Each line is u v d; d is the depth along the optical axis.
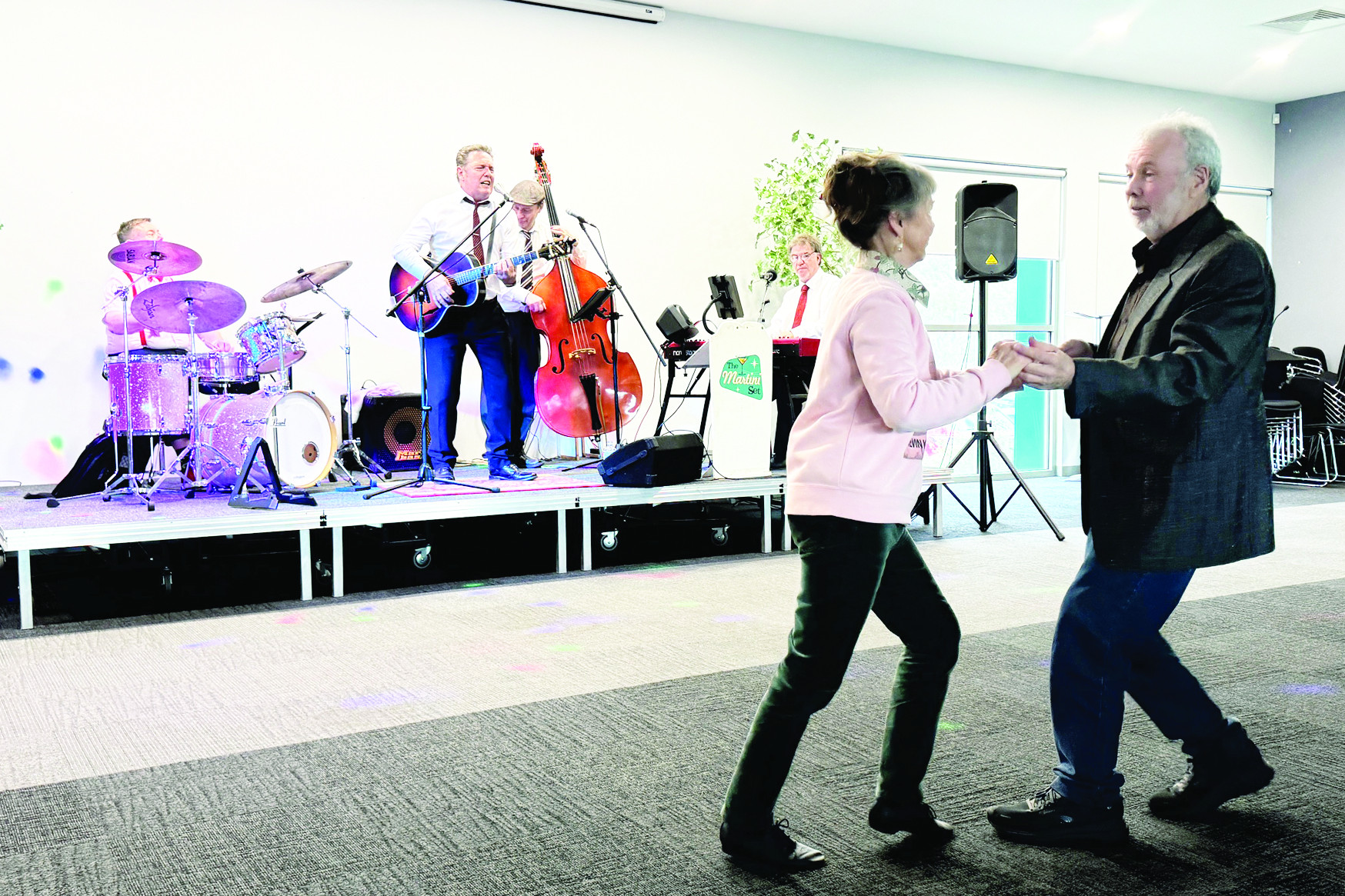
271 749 2.36
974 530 5.69
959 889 1.69
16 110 5.34
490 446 5.06
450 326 4.91
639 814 1.98
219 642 3.36
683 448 4.81
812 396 1.71
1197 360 1.65
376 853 1.82
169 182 5.66
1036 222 8.30
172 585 4.17
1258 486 1.79
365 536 4.95
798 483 1.66
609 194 6.71
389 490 4.67
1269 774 1.93
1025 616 3.64
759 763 1.71
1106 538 1.76
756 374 5.05
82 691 2.83
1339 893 1.66
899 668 1.83
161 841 1.88
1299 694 2.71
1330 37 7.39
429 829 1.92
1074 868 1.76
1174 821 1.95
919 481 1.70
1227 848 1.83
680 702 2.69
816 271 5.81
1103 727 1.82
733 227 7.14
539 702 2.70
